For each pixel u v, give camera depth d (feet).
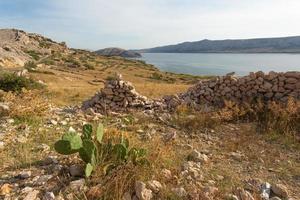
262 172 18.48
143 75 355.77
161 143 20.43
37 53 505.66
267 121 28.63
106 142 16.97
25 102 30.45
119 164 14.78
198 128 27.63
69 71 311.06
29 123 25.34
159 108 35.63
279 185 15.93
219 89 35.65
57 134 22.71
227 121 29.71
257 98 33.35
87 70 363.15
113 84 36.45
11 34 585.22
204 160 19.13
